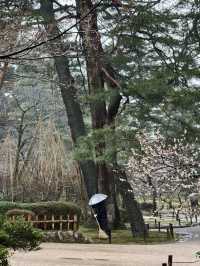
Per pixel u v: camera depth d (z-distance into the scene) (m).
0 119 41.75
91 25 12.60
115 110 24.30
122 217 31.66
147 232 24.02
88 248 18.84
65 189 28.50
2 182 29.17
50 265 14.48
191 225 29.89
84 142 21.52
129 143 19.86
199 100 19.59
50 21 12.99
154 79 19.83
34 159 28.75
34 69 22.86
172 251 18.20
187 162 14.73
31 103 51.19
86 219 27.94
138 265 14.63
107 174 26.16
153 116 20.64
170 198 15.82
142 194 23.84
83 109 31.81
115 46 22.31
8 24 11.11
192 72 20.14
